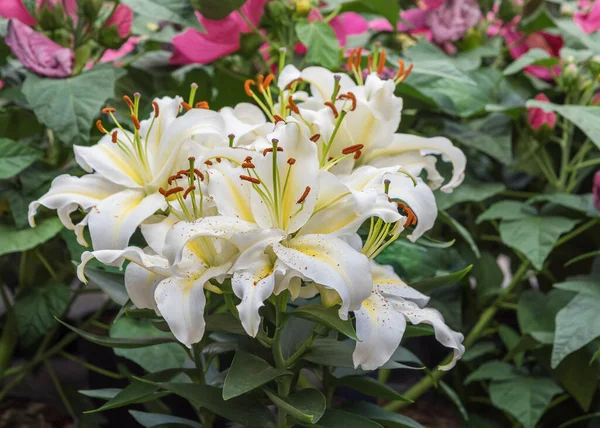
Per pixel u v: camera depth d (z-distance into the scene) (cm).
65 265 198
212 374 175
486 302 219
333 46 188
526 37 221
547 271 211
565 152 206
